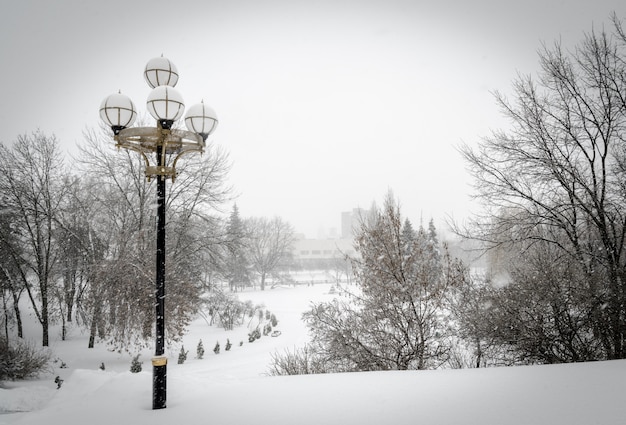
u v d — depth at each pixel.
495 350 8.48
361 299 8.91
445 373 5.96
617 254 8.55
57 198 22.20
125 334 17.44
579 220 9.51
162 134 5.39
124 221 20.97
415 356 8.28
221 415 4.35
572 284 8.09
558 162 9.54
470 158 10.44
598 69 9.56
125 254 16.34
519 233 9.70
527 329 7.93
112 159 20.64
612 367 5.67
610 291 7.75
